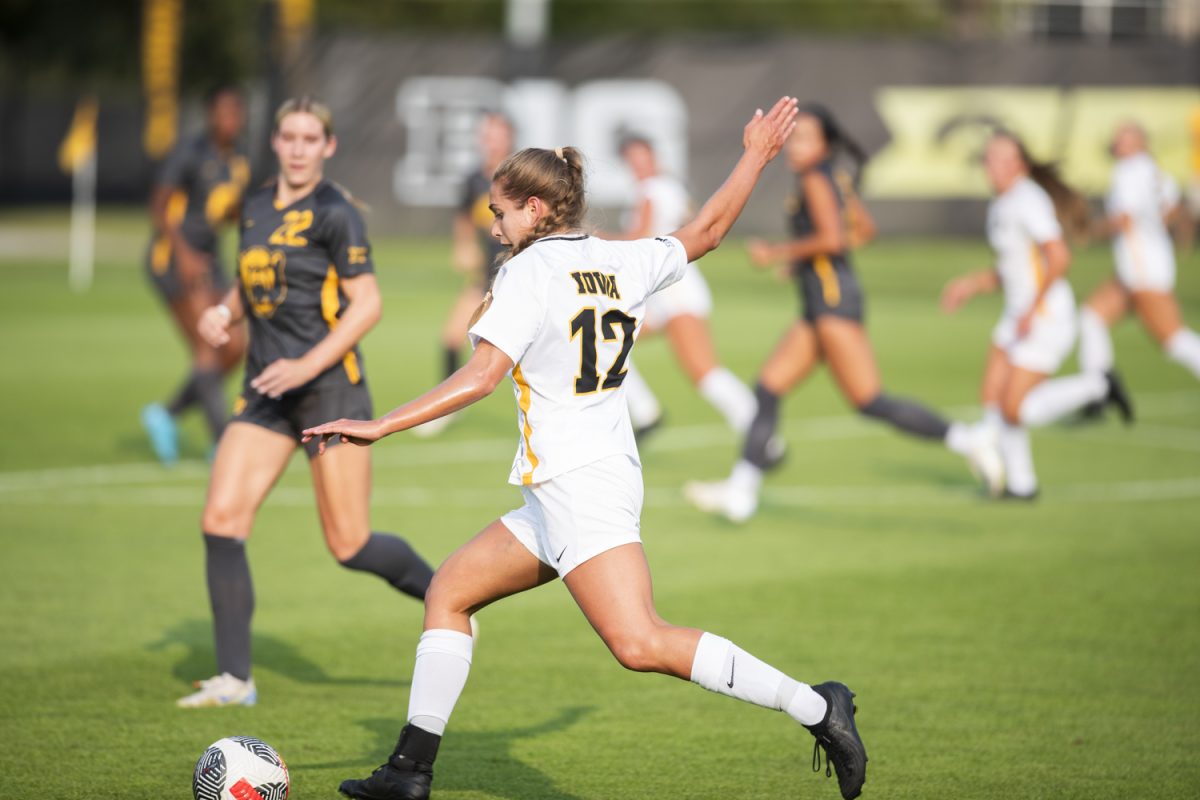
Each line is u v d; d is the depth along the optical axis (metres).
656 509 35.28
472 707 20.91
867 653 23.52
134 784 17.53
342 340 20.05
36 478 36.84
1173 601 26.81
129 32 156.88
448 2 159.62
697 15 161.00
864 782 16.62
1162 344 46.19
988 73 105.94
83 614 25.30
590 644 24.19
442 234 108.00
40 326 69.50
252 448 20.62
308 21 111.69
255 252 20.50
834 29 160.75
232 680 20.66
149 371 56.03
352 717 20.28
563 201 15.94
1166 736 19.72
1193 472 40.16
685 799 17.44
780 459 34.75
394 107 106.56
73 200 162.62
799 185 33.12
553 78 106.19
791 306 85.19
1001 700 21.22
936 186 107.38
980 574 28.84
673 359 66.50
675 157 106.19
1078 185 105.62
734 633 24.61
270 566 28.97
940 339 70.06
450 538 31.44
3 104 158.88
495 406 52.38
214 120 38.69
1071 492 37.31
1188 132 104.19
